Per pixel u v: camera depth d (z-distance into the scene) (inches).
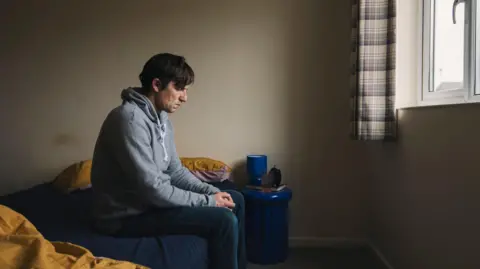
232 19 103.4
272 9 102.4
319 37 101.7
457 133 56.3
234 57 103.7
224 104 104.5
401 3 81.3
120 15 105.1
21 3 106.1
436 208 63.0
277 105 103.6
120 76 106.1
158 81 61.6
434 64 77.5
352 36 88.7
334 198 103.7
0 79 107.9
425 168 66.9
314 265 90.4
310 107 102.9
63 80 106.9
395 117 78.7
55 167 108.6
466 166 54.0
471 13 61.1
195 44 104.3
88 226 64.9
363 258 94.8
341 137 102.7
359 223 103.6
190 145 105.7
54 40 106.3
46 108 107.6
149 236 60.6
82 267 42.2
